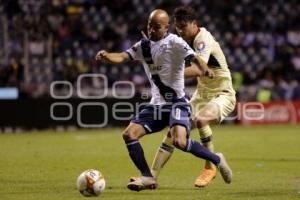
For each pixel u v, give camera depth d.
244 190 20.38
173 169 26.56
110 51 62.66
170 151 20.83
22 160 29.94
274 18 68.25
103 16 65.44
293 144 38.94
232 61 64.25
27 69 57.22
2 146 37.81
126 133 19.09
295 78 64.31
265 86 61.84
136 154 19.03
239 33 66.56
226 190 20.38
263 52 65.44
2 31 60.12
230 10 68.38
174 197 18.83
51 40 59.75
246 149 35.84
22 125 51.16
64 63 59.03
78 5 66.19
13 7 63.50
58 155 32.44
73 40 62.84
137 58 19.30
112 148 36.41
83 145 38.44
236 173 25.06
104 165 27.94
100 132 48.75
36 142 40.66
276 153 33.50
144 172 19.05
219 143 39.75
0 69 56.44
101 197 18.80
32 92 55.06
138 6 66.75
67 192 19.83
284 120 58.69
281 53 65.50
